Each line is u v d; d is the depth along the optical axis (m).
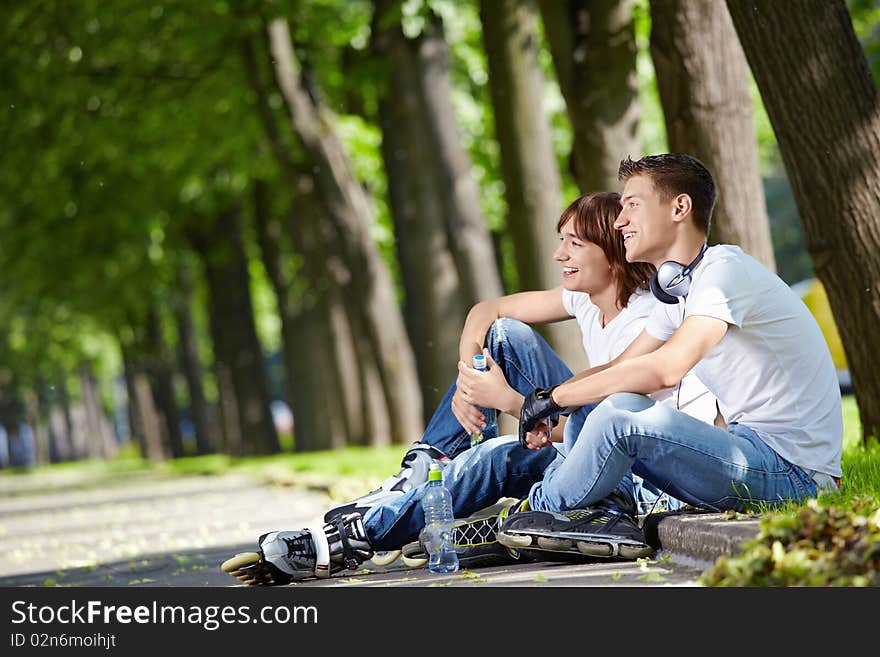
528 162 33.53
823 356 12.80
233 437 86.50
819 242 21.75
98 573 19.80
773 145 72.31
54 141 55.62
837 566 9.85
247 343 77.50
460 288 43.28
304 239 65.25
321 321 71.38
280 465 53.12
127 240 70.38
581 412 13.49
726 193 24.44
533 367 14.56
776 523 10.53
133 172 60.28
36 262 70.69
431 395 46.00
